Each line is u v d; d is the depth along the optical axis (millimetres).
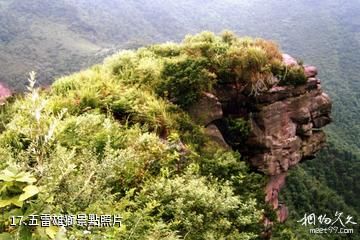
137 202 5199
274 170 11609
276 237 8047
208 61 11523
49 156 4098
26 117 6789
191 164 6992
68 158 3928
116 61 11289
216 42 12250
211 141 9891
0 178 2348
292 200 59250
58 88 9414
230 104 11656
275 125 11711
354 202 70188
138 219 4367
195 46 12086
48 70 58906
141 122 8734
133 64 11156
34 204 2482
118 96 9172
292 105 12195
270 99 11633
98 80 9836
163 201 5617
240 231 6336
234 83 11539
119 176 5727
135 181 6047
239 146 11484
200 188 5953
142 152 6918
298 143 12414
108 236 3357
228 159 8289
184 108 10383
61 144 5922
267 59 11945
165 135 8781
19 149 5820
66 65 67812
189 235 5293
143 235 4297
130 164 6059
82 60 70000
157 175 6492
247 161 11492
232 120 11383
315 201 60938
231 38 13070
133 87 9859
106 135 6570
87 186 3969
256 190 8078
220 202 5883
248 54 11672
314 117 13016
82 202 3836
